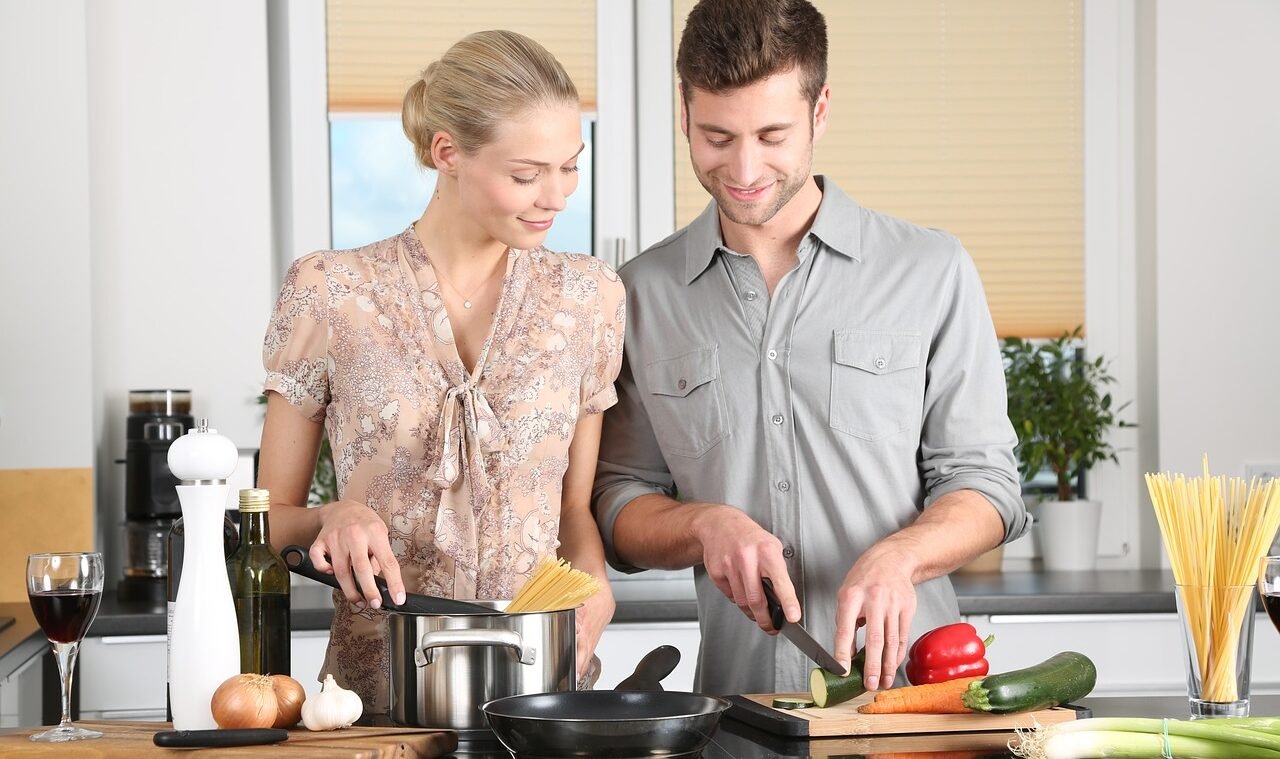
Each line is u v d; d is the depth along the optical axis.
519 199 1.55
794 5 1.59
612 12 3.37
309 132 3.30
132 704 2.68
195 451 1.35
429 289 1.65
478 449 1.61
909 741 1.36
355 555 1.39
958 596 2.80
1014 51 3.42
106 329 3.14
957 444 1.76
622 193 3.39
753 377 1.79
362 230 3.37
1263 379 3.29
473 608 1.37
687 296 1.84
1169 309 3.29
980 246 3.43
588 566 1.70
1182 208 3.29
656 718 1.20
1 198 2.96
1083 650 2.83
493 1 3.33
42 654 2.63
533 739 1.21
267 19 3.30
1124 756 1.18
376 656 1.65
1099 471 3.44
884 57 3.40
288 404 1.67
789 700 1.49
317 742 1.27
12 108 2.96
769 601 1.56
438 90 1.56
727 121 1.59
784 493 1.78
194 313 3.19
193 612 1.35
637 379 1.86
